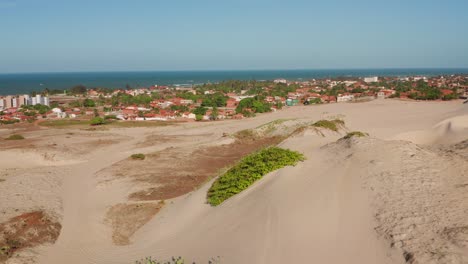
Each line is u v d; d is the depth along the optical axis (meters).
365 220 11.69
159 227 18.06
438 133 39.94
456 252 9.05
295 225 12.16
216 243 13.19
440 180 13.84
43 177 30.66
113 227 19.50
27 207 22.16
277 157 19.53
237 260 11.34
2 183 28.48
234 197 17.53
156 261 13.59
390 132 40.69
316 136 29.52
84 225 19.75
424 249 9.45
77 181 30.22
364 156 16.88
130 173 32.03
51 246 16.98
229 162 35.91
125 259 14.77
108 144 47.06
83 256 15.79
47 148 42.44
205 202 18.86
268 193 15.49
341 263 9.97
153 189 26.94
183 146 44.72
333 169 16.28
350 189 13.85
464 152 22.55
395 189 13.17
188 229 16.16
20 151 40.50
